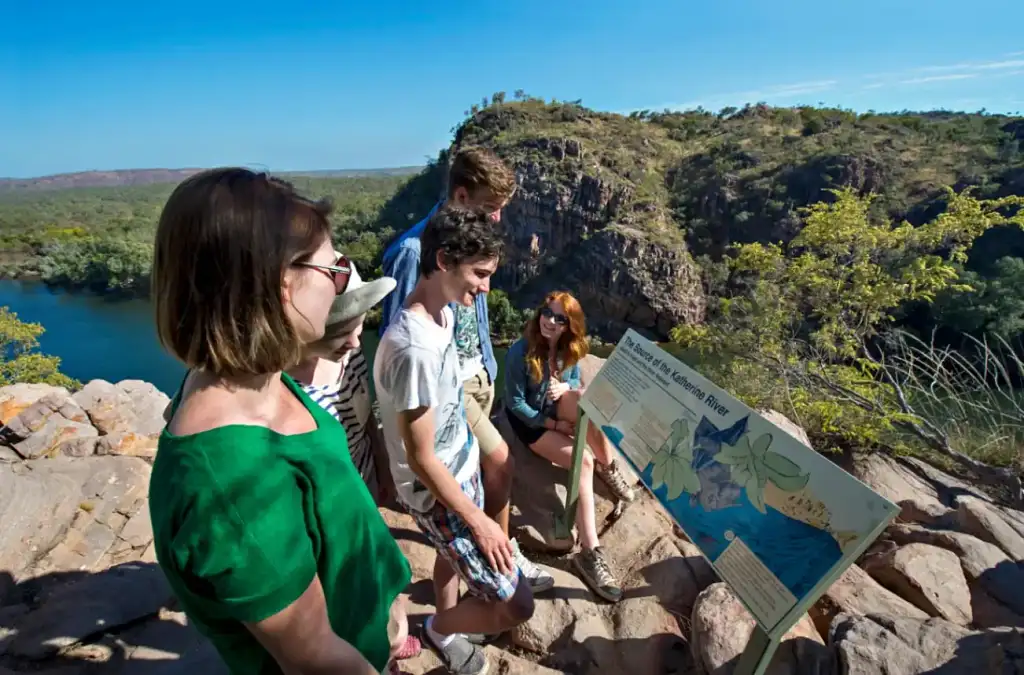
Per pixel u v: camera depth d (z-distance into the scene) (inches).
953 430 245.9
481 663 81.4
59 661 83.6
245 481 27.3
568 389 116.3
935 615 99.1
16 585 97.3
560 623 92.0
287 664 30.1
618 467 118.4
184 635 89.7
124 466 124.0
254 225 27.4
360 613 35.4
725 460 72.1
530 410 115.6
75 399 147.7
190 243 27.1
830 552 56.7
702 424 77.2
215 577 26.5
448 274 60.5
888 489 214.7
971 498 150.9
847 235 390.6
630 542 111.4
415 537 110.1
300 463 30.4
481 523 66.0
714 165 2461.9
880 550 125.3
